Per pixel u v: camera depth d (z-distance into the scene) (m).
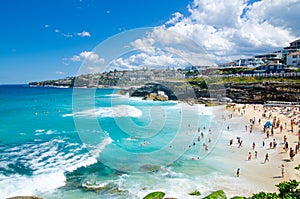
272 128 30.23
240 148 24.50
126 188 15.62
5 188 15.78
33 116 47.47
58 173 18.12
